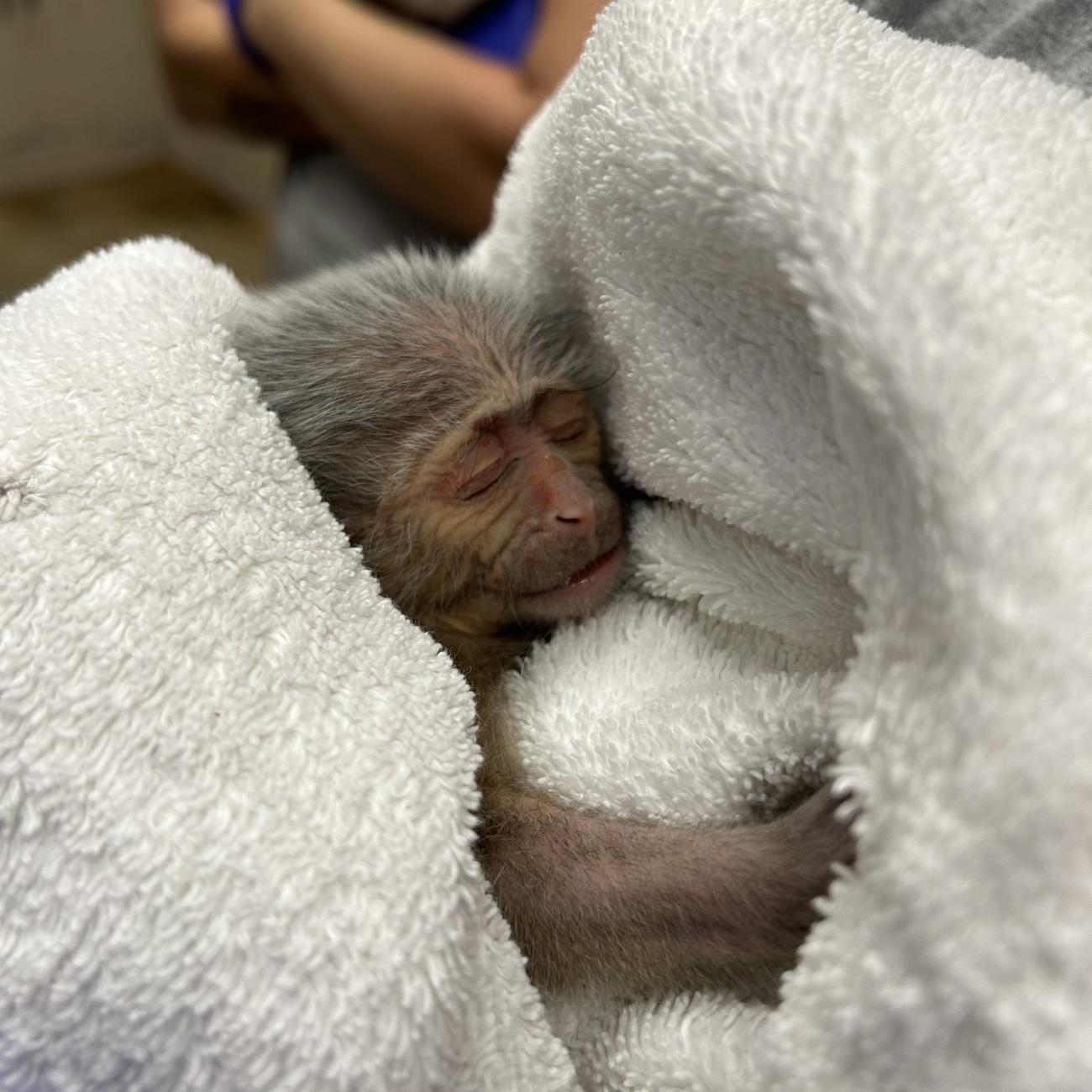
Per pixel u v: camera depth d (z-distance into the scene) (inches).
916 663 3.4
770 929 4.4
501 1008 4.4
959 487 3.3
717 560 5.3
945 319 3.4
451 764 4.5
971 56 5.0
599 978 5.0
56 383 4.9
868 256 3.6
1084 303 4.0
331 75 13.0
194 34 16.0
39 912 3.9
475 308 7.0
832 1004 3.4
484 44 13.6
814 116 4.0
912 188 3.7
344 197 15.3
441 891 4.1
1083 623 3.1
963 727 3.2
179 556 4.5
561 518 6.5
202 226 24.8
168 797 4.0
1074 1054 2.9
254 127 16.9
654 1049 4.6
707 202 4.3
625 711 5.4
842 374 3.7
